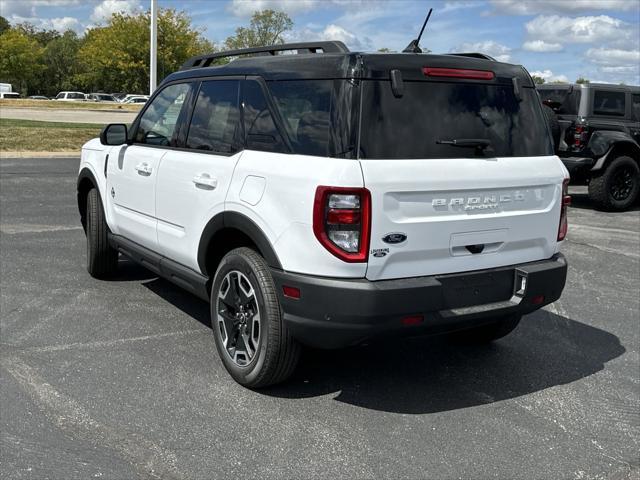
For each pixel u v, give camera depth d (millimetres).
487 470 3240
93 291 5887
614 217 11250
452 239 3660
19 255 7066
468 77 3820
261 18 56125
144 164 4996
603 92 11680
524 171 3938
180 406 3775
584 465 3316
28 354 4434
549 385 4277
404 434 3566
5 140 18500
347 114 3449
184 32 52094
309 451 3348
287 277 3555
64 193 11234
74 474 3057
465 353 4801
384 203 3396
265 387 4012
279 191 3586
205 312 5430
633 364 4684
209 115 4441
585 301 6230
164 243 4789
